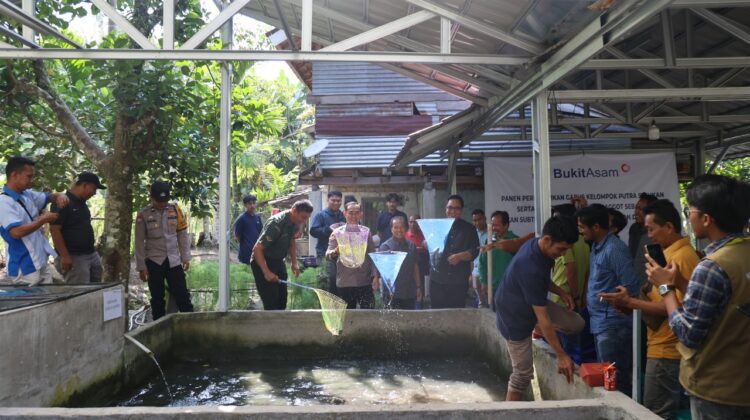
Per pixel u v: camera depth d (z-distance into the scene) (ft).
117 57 15.01
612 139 32.96
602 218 12.48
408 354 19.27
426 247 23.82
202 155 23.50
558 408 9.73
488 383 16.25
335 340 19.33
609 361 12.14
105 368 14.79
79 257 18.83
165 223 20.49
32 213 16.16
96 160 20.85
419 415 9.49
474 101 23.47
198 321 19.29
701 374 7.43
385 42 20.99
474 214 23.09
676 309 7.70
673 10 16.97
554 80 15.55
